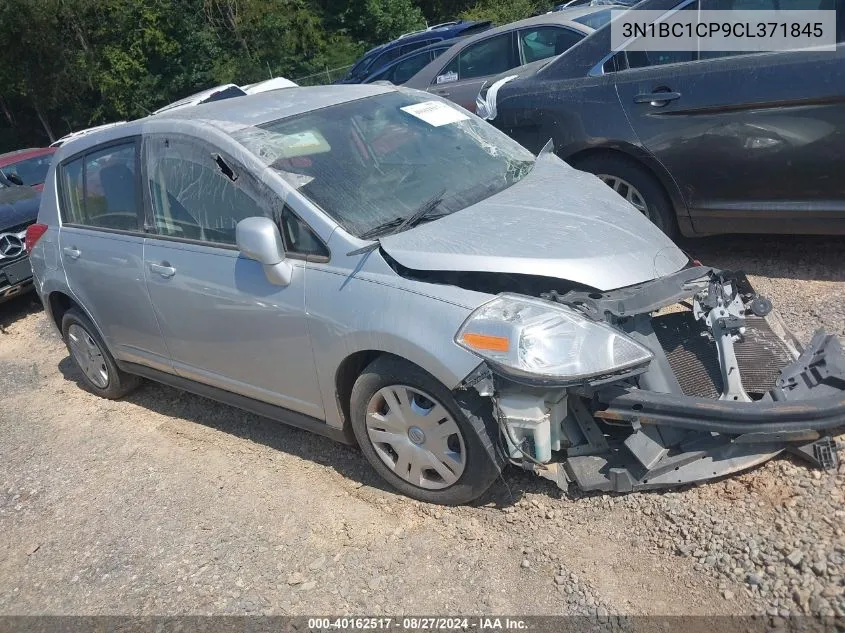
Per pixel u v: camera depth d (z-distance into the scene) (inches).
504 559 114.7
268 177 135.4
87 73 1044.5
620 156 198.2
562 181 146.9
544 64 231.0
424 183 142.8
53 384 220.8
